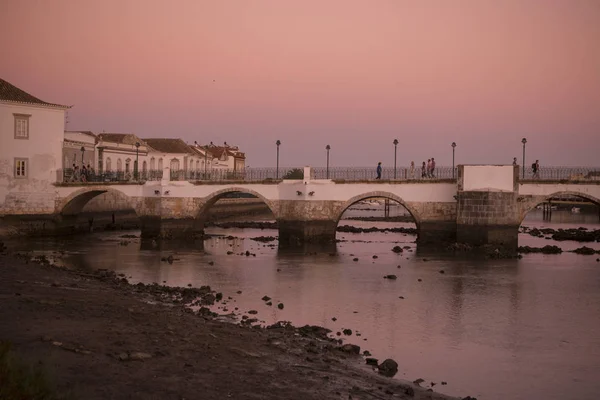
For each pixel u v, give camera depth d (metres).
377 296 31.20
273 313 27.02
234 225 74.81
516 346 22.72
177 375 15.12
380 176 53.75
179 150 94.31
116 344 17.00
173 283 34.47
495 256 44.81
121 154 78.56
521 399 17.47
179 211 57.84
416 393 16.80
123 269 39.50
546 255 46.47
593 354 21.86
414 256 45.81
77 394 12.40
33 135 57.53
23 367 12.18
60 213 58.84
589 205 115.56
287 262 43.12
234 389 14.72
